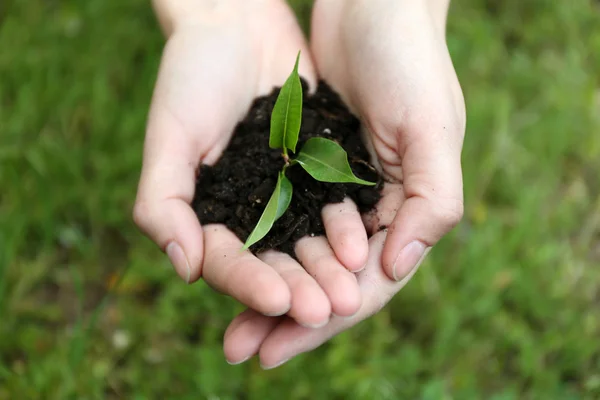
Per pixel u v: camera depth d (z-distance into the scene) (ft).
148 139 1.37
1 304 1.59
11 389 1.52
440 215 1.24
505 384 1.59
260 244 1.27
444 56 1.35
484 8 2.15
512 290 1.65
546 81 1.94
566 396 1.56
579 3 2.13
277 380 1.54
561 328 1.63
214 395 1.51
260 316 1.23
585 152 1.86
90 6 1.97
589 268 1.71
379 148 1.35
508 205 1.78
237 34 1.46
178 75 1.40
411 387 1.55
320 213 1.30
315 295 1.17
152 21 1.99
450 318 1.59
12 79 1.86
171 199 1.30
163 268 1.66
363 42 1.37
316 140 1.28
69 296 1.69
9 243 1.63
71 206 1.75
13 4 1.98
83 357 1.56
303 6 2.04
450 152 1.27
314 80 1.48
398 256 1.23
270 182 1.33
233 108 1.41
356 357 1.58
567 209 1.77
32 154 1.73
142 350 1.61
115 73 1.91
